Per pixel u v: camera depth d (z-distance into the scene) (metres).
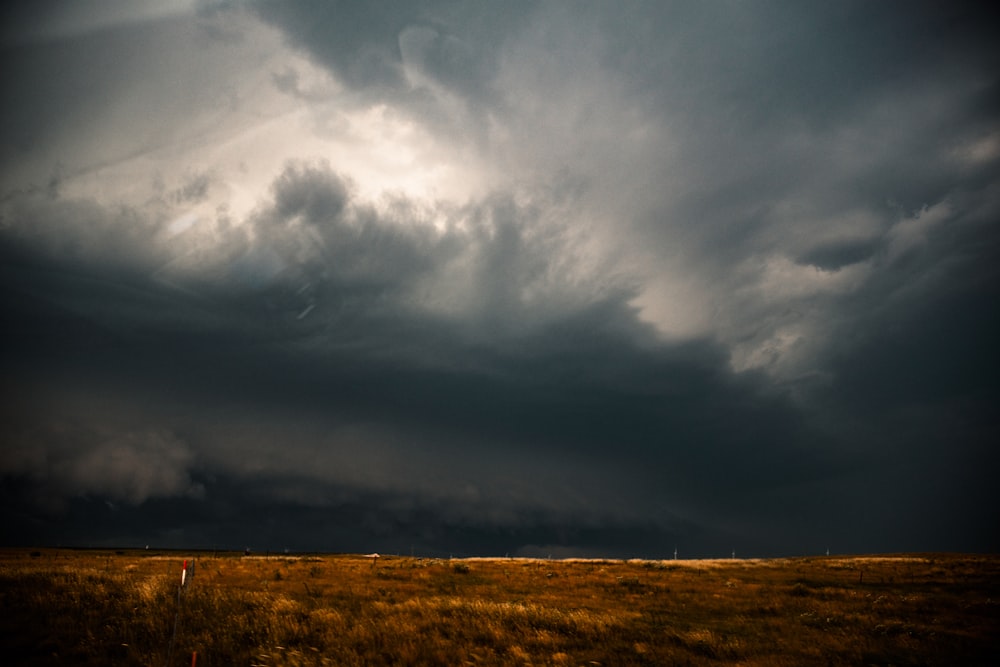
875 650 18.42
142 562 48.06
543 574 41.34
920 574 43.97
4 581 22.25
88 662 14.33
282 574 35.72
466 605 22.31
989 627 23.14
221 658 15.15
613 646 17.98
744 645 18.53
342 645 16.39
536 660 16.00
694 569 50.56
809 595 31.95
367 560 60.56
